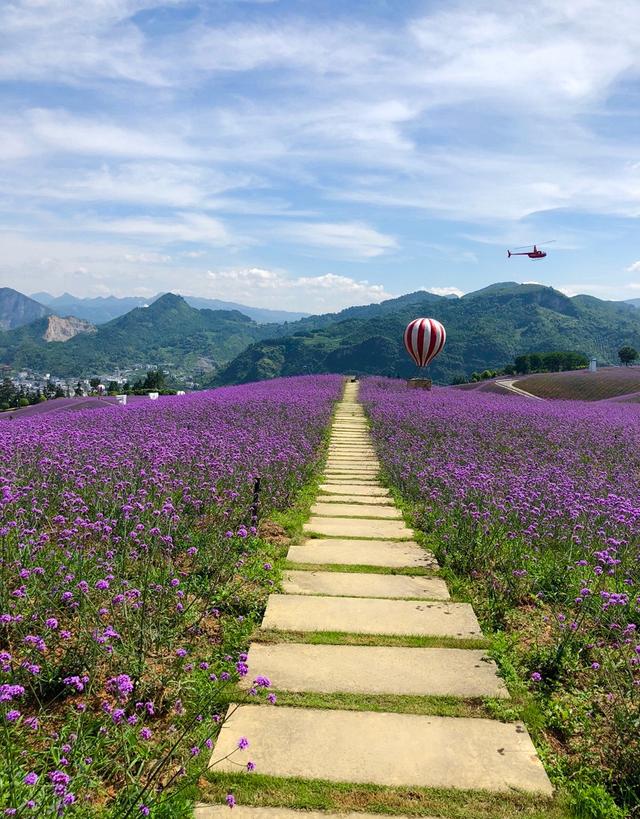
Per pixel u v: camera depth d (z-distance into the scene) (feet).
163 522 20.54
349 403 95.30
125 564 17.84
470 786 10.47
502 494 27.78
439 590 19.52
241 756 11.02
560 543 23.44
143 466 28.43
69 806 8.91
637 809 10.03
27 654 12.75
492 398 100.27
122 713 10.16
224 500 25.88
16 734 10.84
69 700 12.14
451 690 13.41
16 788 8.84
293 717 12.25
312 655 14.82
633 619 17.02
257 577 19.54
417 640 15.70
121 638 13.56
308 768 10.77
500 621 17.21
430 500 29.91
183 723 11.71
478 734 11.91
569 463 40.63
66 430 40.52
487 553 21.48
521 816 9.82
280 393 85.66
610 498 27.07
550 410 77.15
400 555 23.09
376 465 44.34
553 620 17.30
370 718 12.31
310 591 19.08
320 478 38.86
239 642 15.24
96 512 22.04
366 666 14.35
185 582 17.67
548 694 13.55
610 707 12.66
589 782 10.73
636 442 51.57
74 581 15.30
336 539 25.18
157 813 9.25
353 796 10.14
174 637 14.51
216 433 43.21
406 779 10.59
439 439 50.60
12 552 16.56
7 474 25.44
